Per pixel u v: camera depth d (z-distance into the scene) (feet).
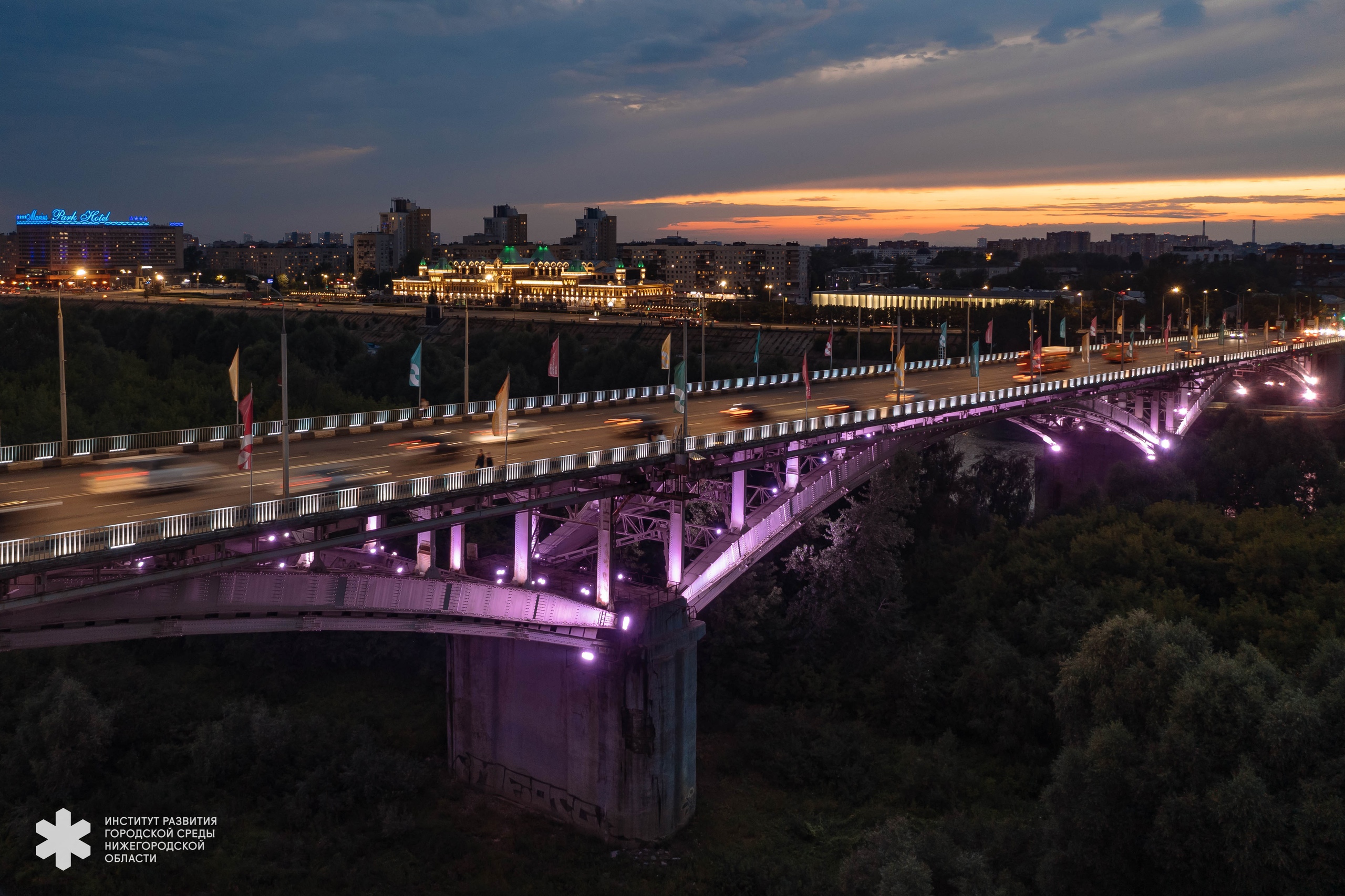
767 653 272.10
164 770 229.04
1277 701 168.25
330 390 440.86
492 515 173.99
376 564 183.21
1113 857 165.99
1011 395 330.75
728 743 245.45
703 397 346.13
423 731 251.80
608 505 197.98
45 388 409.90
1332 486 395.14
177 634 152.66
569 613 193.98
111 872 190.49
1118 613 259.60
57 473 195.00
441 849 203.00
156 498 170.91
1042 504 435.94
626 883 194.18
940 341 474.49
